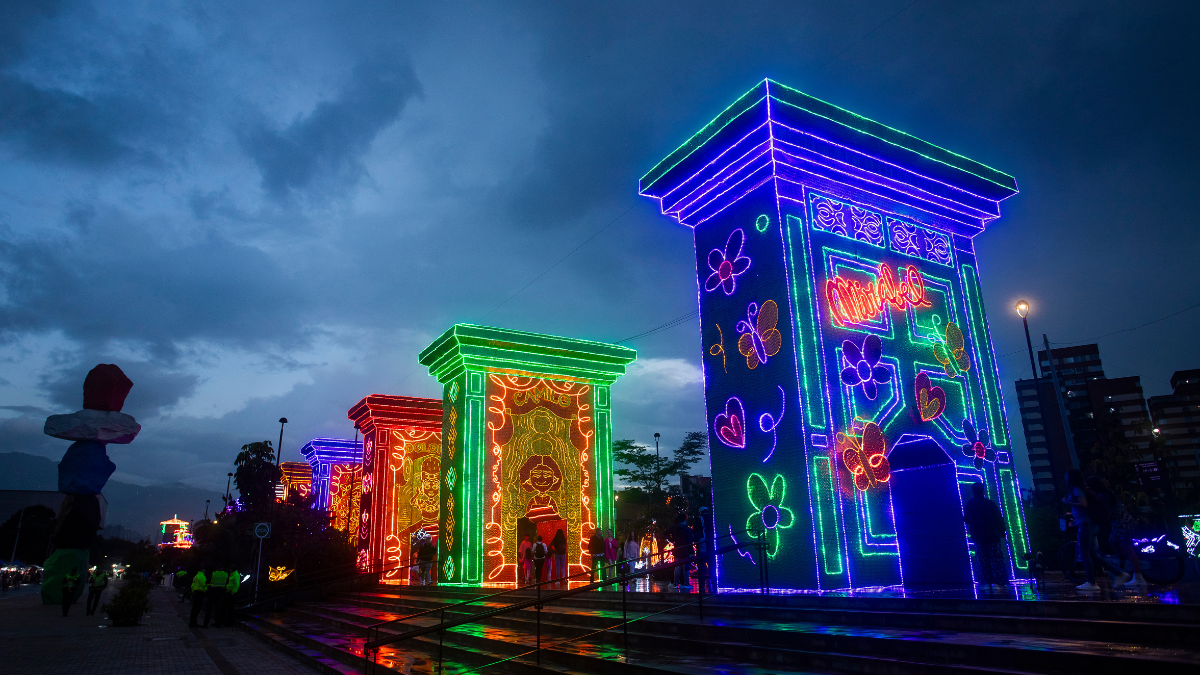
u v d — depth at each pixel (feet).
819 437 53.11
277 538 116.16
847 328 57.67
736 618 39.27
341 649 48.85
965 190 68.69
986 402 64.64
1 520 396.16
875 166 62.95
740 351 59.11
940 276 66.33
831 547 50.80
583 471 94.17
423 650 48.42
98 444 130.82
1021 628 27.86
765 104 57.31
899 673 25.18
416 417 123.65
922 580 48.73
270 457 134.72
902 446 53.83
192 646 61.41
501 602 59.16
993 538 41.60
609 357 99.04
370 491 120.37
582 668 33.22
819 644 29.50
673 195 67.15
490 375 91.97
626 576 36.91
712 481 60.03
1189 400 307.78
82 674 44.93
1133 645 23.81
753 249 59.16
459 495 87.25
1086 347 309.83
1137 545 38.19
